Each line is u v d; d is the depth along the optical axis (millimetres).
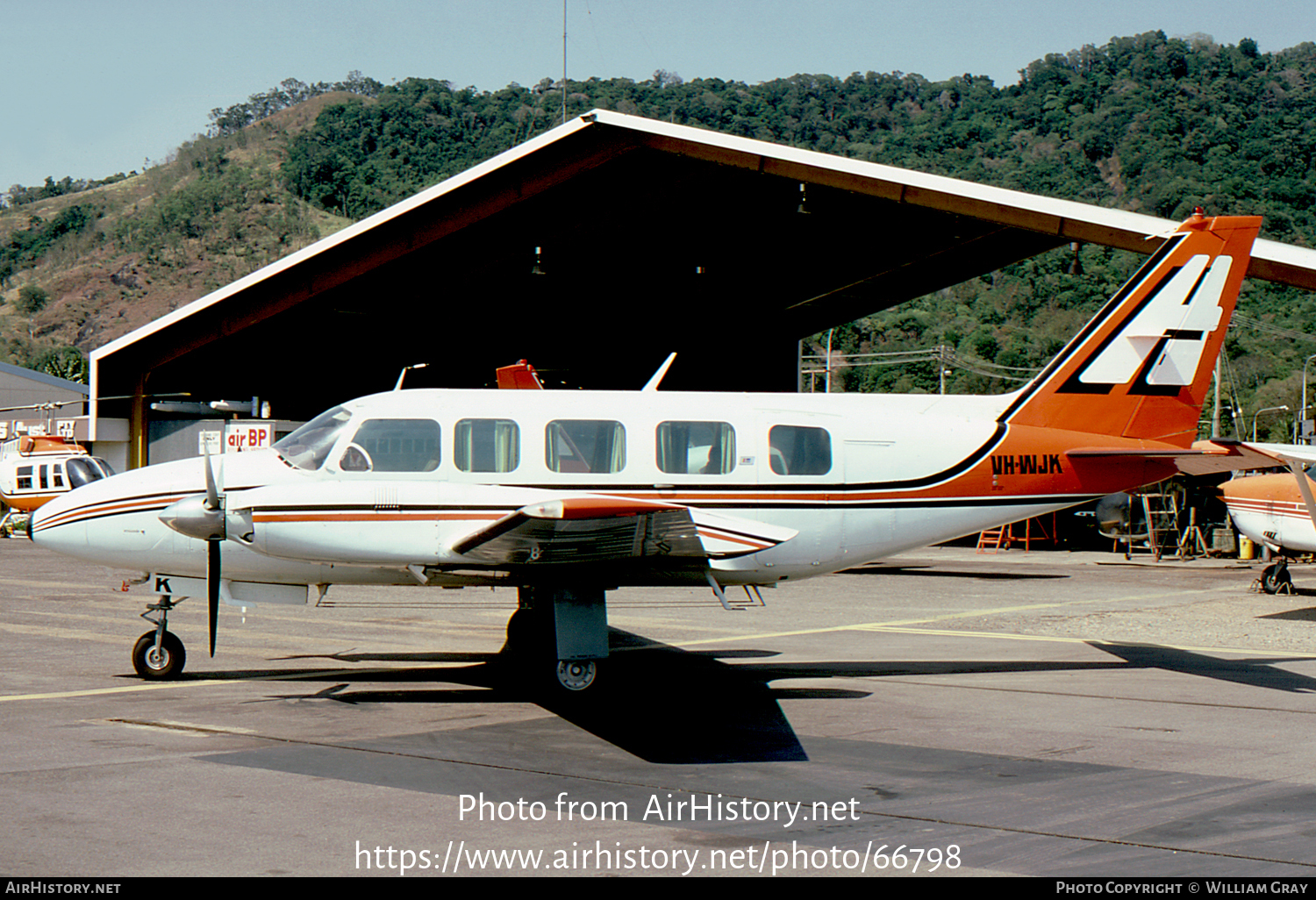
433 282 33688
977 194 22062
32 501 30641
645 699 9414
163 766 6898
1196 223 11617
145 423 34625
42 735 7746
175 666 10109
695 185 28844
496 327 38781
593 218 30859
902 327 91125
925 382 81938
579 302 37719
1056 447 11297
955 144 170000
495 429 9984
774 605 16953
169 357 33938
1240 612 16062
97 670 10570
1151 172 141250
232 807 6039
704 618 15289
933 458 10914
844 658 11758
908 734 8125
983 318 92875
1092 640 13172
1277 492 17984
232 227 177625
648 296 37750
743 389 42062
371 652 11859
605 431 10188
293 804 6137
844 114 189500
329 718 8477
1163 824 5965
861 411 10977
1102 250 101188
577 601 9508
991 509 11117
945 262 34438
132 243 176875
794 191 28562
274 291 32188
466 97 197875
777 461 10477
